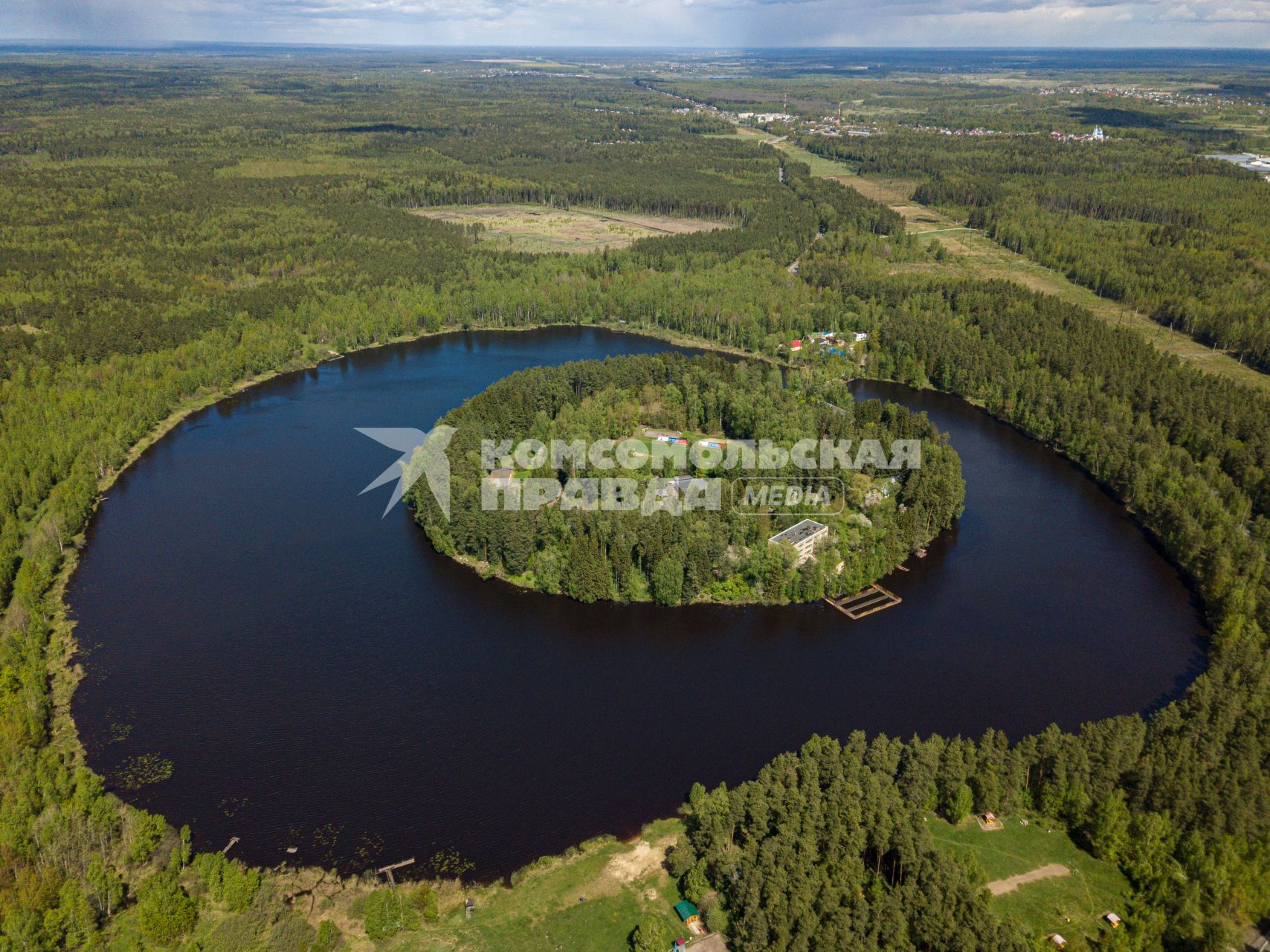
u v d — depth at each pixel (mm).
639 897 163250
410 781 191750
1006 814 177750
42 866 160750
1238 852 160625
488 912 160875
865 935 146875
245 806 184500
